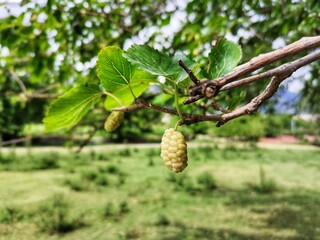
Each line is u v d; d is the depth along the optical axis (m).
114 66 1.22
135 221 8.52
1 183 12.61
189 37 4.16
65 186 12.29
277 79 1.19
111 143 30.19
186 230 7.87
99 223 8.34
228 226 8.10
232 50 1.29
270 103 5.69
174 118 2.83
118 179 13.27
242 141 25.91
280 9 3.92
